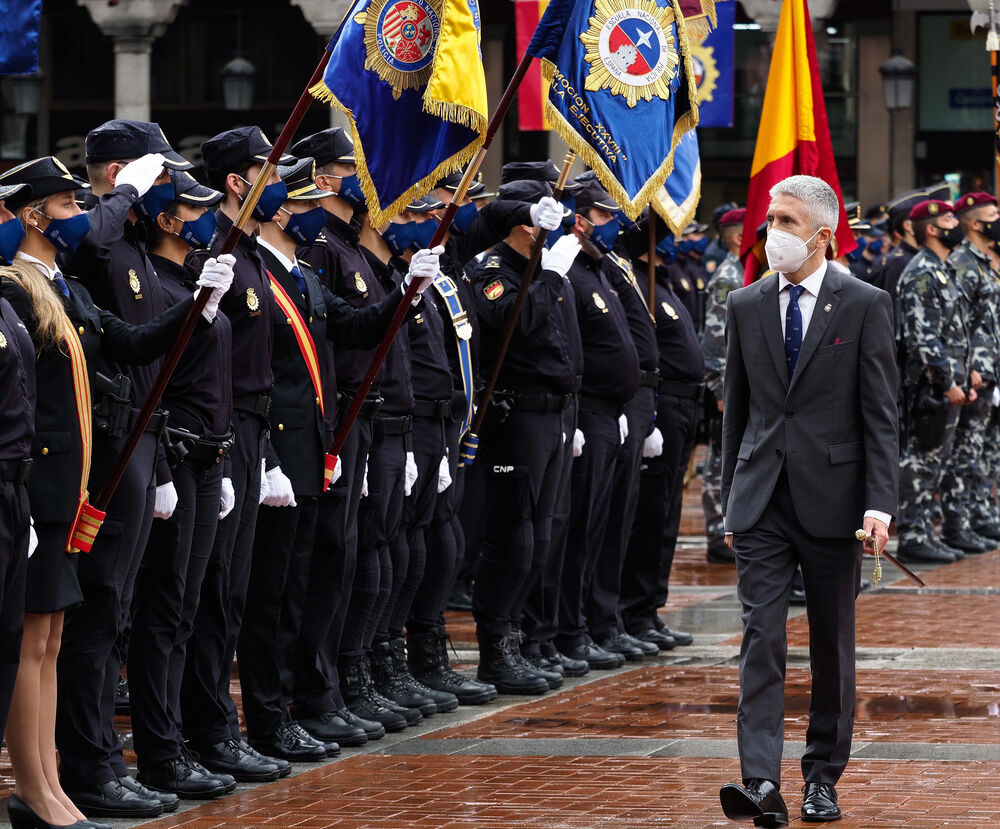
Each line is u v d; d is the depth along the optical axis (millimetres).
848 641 10602
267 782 11789
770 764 10109
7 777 12031
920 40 42344
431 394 14188
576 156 14094
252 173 11992
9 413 9594
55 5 44938
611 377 16016
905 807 10750
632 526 17453
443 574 14617
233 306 11844
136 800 10820
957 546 24719
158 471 10992
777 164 16891
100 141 11438
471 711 14289
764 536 10562
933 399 23391
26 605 10125
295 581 12617
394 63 11750
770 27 38938
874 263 26312
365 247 13875
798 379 10562
